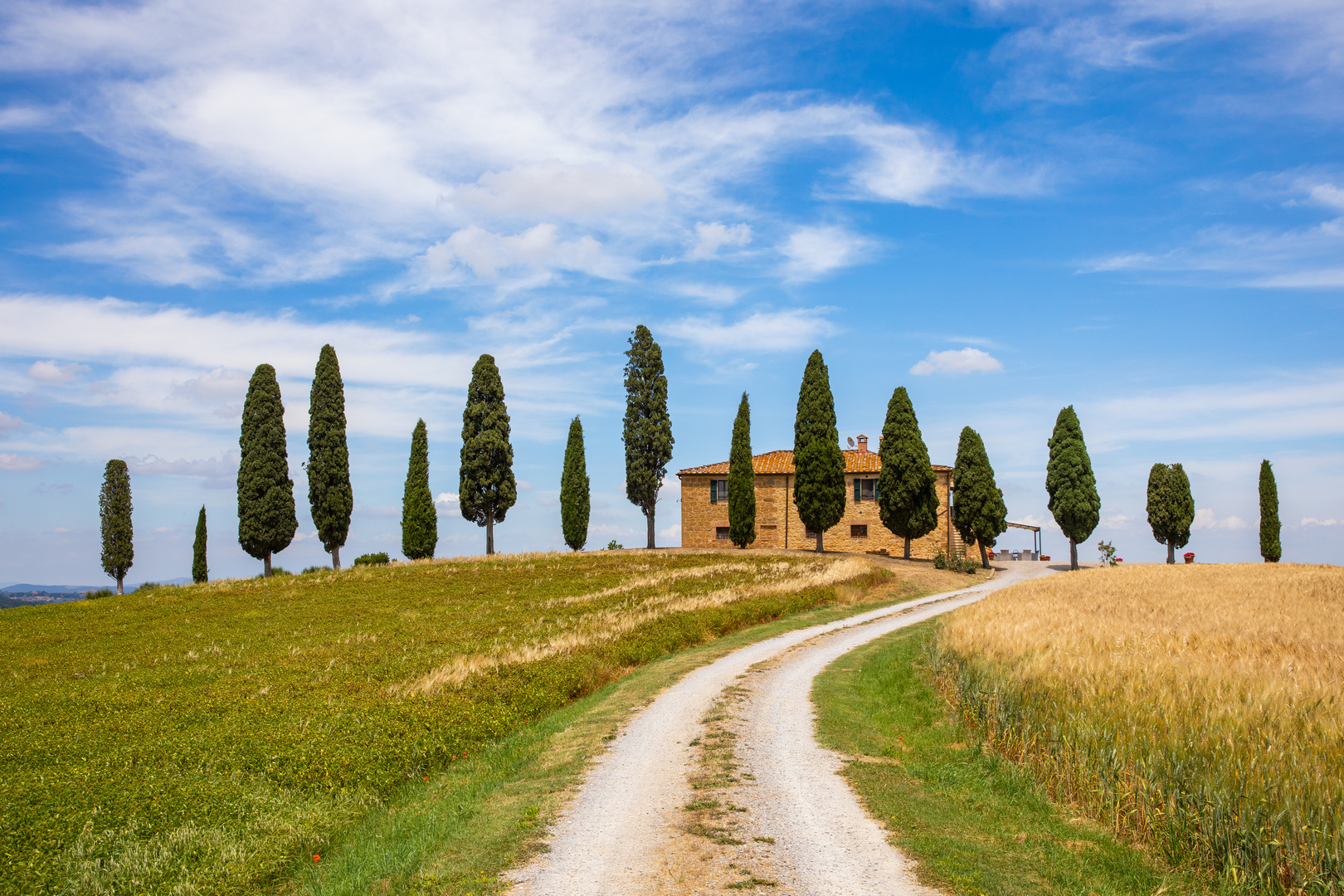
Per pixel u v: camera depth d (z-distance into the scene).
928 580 45.50
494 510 55.59
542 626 26.89
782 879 7.74
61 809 9.62
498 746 14.30
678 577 39.75
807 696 17.12
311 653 22.98
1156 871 8.26
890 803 10.16
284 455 48.34
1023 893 7.53
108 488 63.59
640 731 14.45
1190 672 12.98
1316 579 37.12
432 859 8.58
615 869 8.10
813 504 52.56
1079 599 28.92
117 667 21.95
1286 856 7.62
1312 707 10.59
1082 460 57.25
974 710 14.11
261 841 9.32
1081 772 10.16
